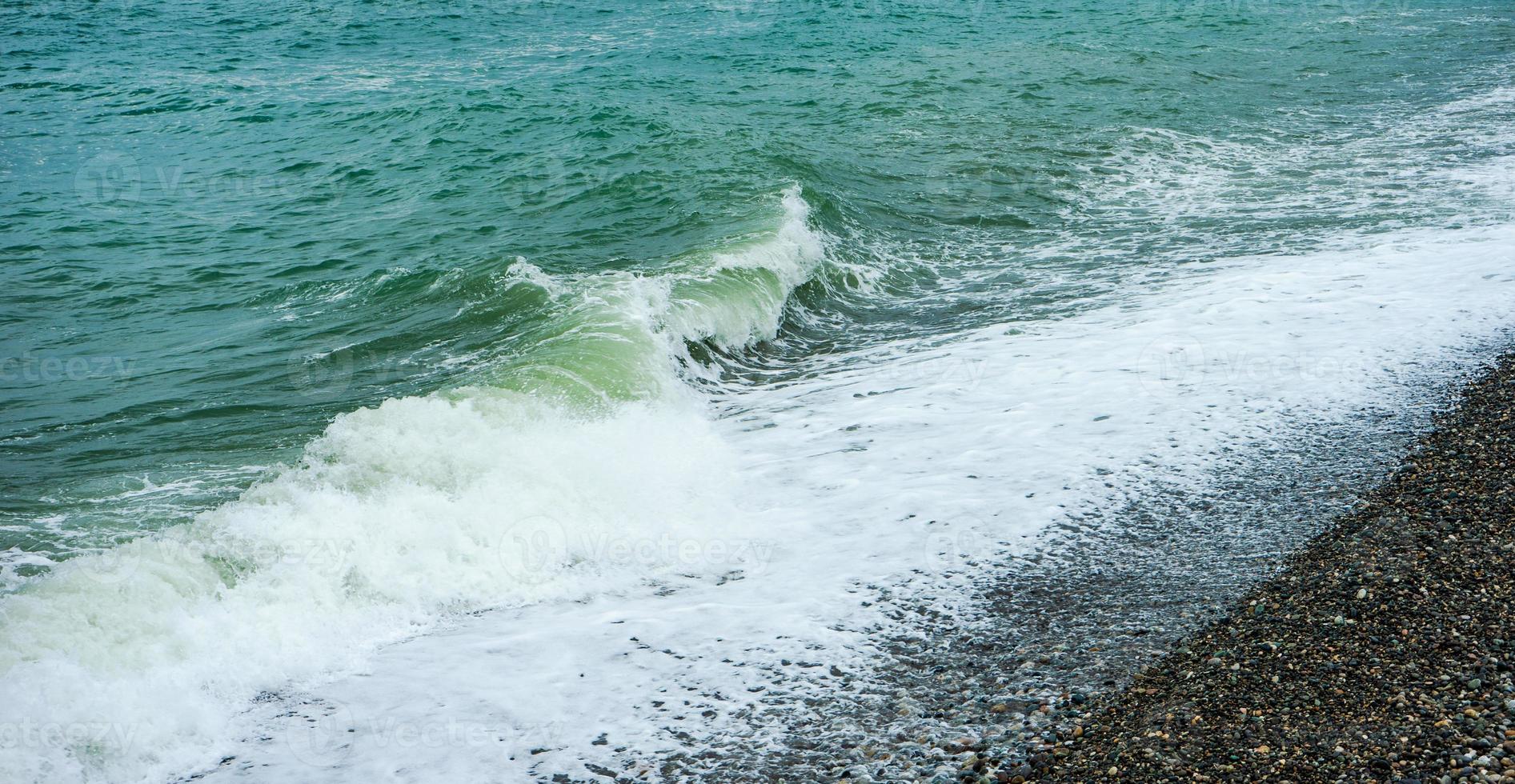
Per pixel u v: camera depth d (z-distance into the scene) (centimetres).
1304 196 1284
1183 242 1146
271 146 1827
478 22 3275
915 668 469
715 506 641
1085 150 1582
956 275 1115
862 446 723
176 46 2930
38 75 2506
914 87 2108
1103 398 762
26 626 464
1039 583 531
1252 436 676
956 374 847
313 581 533
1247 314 902
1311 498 584
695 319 933
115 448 739
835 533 603
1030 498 622
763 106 1964
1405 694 397
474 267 1106
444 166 1623
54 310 1056
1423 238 1065
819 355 936
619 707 455
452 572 559
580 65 2512
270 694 472
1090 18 3130
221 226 1360
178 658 475
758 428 773
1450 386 716
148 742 432
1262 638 453
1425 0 3228
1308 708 398
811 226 1221
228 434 761
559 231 1262
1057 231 1235
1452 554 499
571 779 411
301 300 1065
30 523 625
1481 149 1437
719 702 455
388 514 579
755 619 518
